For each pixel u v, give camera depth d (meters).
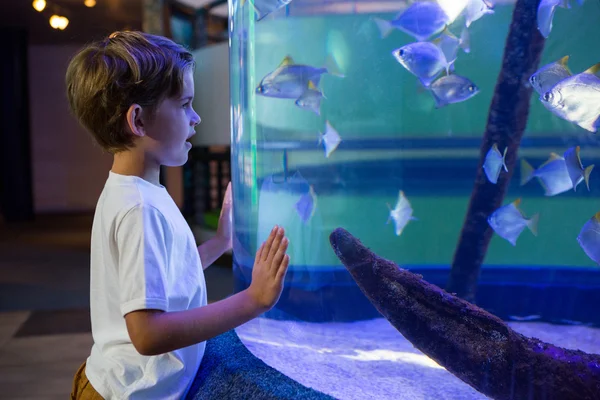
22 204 12.09
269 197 1.57
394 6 1.94
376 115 2.07
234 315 1.18
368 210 2.12
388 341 1.49
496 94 1.77
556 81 1.51
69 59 1.45
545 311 1.78
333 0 1.87
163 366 1.27
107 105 1.25
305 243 1.62
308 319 1.58
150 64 1.24
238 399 1.21
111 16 10.68
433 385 1.28
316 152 1.77
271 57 1.63
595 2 1.62
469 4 1.87
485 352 1.28
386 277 1.46
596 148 1.75
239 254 1.59
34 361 3.46
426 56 1.91
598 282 1.85
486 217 1.86
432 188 2.18
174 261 1.27
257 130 1.55
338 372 1.33
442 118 2.11
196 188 7.62
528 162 1.82
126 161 1.32
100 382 1.27
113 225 1.23
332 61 1.93
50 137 14.02
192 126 1.38
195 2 7.21
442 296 1.39
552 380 1.20
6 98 11.88
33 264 6.93
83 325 4.23
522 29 1.68
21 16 10.94
